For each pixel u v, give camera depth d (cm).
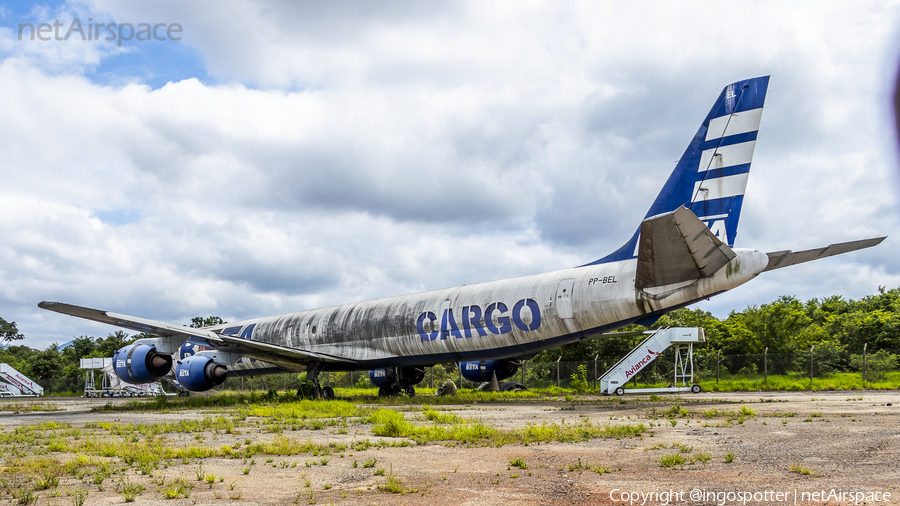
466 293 2181
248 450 823
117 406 2277
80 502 502
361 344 2453
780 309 4484
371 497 514
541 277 2005
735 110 1619
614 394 2689
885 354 4031
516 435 940
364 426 1198
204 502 507
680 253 1489
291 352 2323
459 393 2788
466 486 555
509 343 2034
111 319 2025
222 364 2408
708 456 675
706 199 1645
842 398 1897
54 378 6125
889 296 5866
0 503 517
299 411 1588
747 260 1545
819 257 1485
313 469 668
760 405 1549
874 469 581
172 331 2203
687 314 5097
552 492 520
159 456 779
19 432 1212
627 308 1748
